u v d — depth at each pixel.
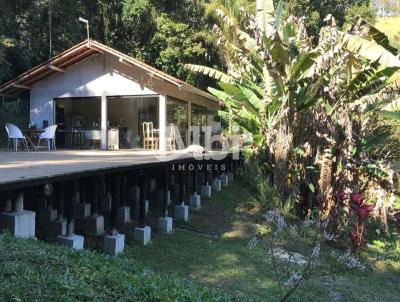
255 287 5.77
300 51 10.53
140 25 21.30
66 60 15.10
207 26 20.95
